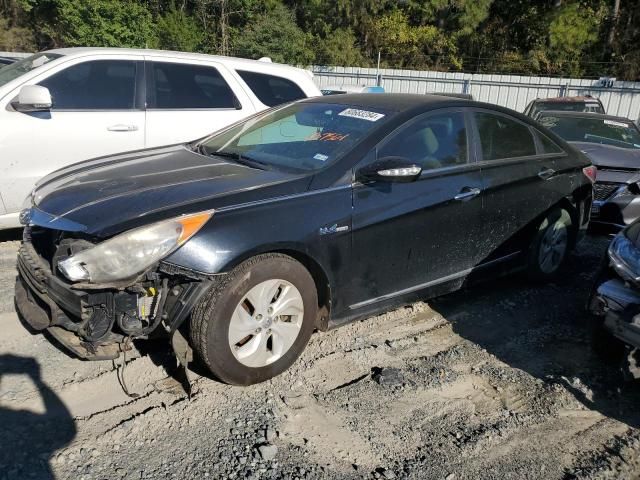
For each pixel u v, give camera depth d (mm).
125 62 5746
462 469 2740
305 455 2756
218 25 31750
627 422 3180
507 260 4578
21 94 4945
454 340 4012
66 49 5812
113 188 3250
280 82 6742
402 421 3068
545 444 2959
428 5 31703
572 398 3367
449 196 3938
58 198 3215
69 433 2801
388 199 3605
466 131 4219
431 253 3941
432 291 4078
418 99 4176
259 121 4430
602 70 30844
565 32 30125
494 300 4727
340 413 3098
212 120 6160
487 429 3043
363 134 3697
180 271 2836
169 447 2748
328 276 3379
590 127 8570
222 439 2820
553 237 4918
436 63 33125
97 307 2852
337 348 3771
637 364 3330
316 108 4250
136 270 2789
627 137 8289
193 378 3297
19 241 5559
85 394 3115
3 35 34500
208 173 3492
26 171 5176
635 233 3498
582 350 3969
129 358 3459
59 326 3115
